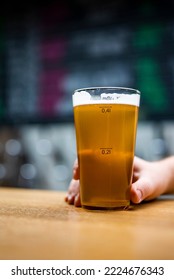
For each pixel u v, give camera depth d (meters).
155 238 0.40
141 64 2.20
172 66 2.12
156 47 2.16
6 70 2.53
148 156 2.17
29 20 2.48
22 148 2.44
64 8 2.39
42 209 0.61
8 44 2.53
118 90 0.59
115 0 2.26
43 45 2.44
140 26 2.21
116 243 0.38
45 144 2.39
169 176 0.79
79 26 2.35
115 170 0.59
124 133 0.59
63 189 2.27
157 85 2.16
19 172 2.39
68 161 2.31
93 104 0.59
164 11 2.15
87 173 0.60
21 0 2.51
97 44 2.30
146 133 2.19
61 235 0.41
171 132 2.13
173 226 0.47
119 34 2.25
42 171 2.36
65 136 2.35
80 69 2.34
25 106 2.47
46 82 2.42
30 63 2.46
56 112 2.38
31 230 0.44
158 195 0.76
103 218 0.53
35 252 0.35
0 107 2.53
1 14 2.56
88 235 0.41
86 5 2.33
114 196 0.60
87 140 0.60
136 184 0.64
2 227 0.46
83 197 0.61
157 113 2.16
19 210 0.60
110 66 2.27
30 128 2.45
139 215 0.56
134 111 0.61
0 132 2.52
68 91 2.36
